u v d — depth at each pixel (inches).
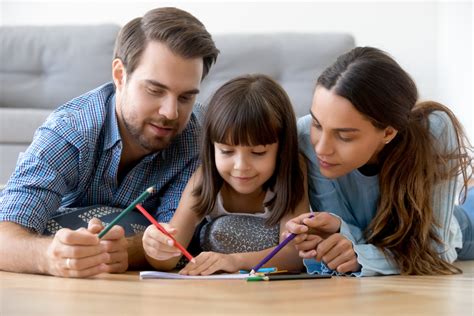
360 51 60.4
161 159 72.6
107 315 35.3
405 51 160.9
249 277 54.2
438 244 66.0
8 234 59.9
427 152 64.8
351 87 57.1
